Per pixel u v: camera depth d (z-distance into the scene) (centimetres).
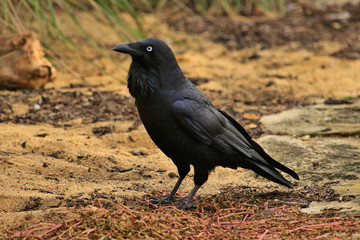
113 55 1877
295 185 878
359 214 711
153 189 873
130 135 1134
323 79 1623
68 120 1243
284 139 1103
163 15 2348
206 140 775
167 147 784
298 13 2402
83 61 1778
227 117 827
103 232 646
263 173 814
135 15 1741
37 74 1446
